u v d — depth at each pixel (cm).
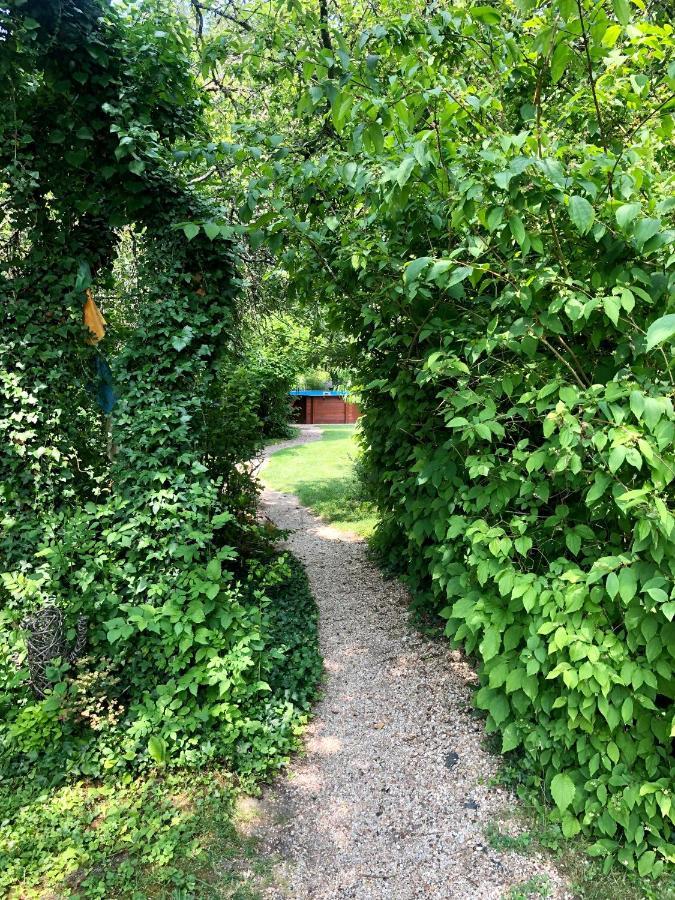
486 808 244
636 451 169
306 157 399
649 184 199
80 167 321
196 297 338
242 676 295
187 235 286
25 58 289
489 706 253
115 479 329
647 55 214
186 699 282
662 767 210
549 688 233
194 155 289
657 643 196
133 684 295
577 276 216
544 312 215
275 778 271
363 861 222
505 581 226
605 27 171
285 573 403
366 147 216
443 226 258
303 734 305
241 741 281
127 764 270
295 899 205
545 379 234
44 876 211
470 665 360
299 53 207
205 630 284
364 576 539
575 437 188
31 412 318
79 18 290
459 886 208
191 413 337
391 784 265
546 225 209
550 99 263
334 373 573
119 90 306
